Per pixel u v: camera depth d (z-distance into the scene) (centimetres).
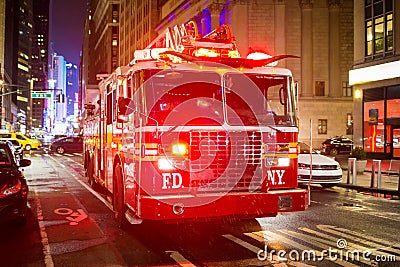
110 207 1012
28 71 15425
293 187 691
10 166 849
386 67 2683
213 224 823
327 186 1495
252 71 686
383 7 2733
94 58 12850
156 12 6425
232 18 3938
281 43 3991
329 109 4138
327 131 4134
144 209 605
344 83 4191
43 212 977
